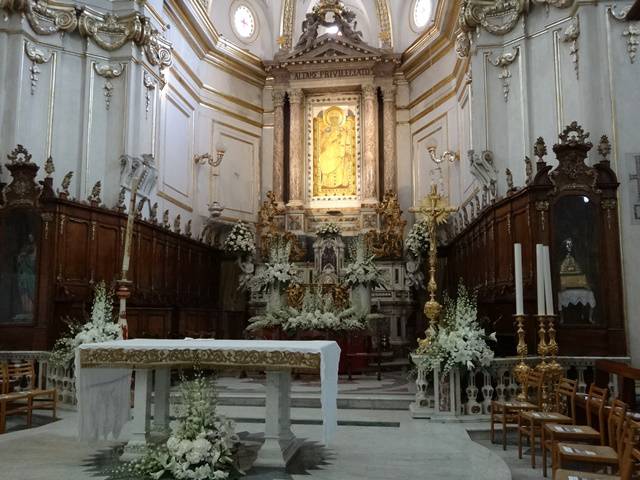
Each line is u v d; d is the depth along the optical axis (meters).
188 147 17.14
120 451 6.38
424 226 16.70
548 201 9.78
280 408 6.30
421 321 17.19
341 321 12.78
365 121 19.48
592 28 11.35
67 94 13.16
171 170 15.95
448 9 15.66
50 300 10.72
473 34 13.59
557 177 9.80
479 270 13.34
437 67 18.12
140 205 13.90
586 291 9.45
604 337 9.27
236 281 17.84
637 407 8.65
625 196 10.79
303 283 16.08
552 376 7.29
